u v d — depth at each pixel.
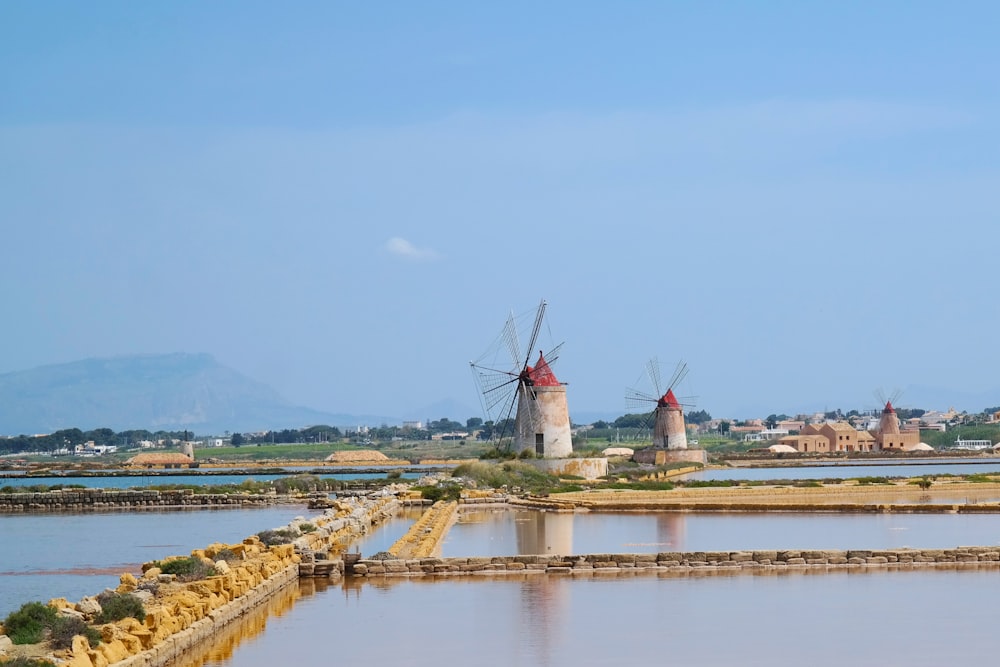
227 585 50.34
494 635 45.72
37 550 82.19
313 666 40.69
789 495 120.12
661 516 98.81
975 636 44.84
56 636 38.53
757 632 45.81
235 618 49.53
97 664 35.62
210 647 43.78
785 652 42.44
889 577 59.19
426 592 56.31
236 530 97.94
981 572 60.56
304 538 67.75
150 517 115.44
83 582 65.00
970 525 85.94
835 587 56.22
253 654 42.56
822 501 111.69
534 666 40.69
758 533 81.44
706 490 124.38
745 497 117.19
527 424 158.75
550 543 76.38
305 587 58.44
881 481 143.62
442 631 46.56
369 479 187.62
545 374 159.62
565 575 61.22
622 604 52.12
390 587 58.09
